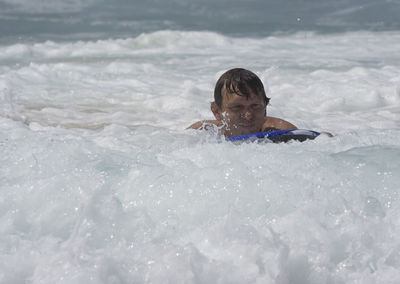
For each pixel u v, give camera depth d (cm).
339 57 3641
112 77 2791
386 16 6062
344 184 689
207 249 574
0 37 5091
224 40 4528
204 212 645
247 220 616
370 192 675
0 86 2356
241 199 655
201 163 817
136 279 526
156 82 2666
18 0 6756
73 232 612
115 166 793
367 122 1747
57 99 2100
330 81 2550
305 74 2902
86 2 6875
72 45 4281
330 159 790
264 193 659
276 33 5297
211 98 2205
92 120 1712
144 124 1662
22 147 909
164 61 3519
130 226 625
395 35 5100
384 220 614
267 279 525
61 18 6150
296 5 6750
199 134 1123
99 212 643
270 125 1234
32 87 2373
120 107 1975
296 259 550
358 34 5216
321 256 551
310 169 744
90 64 3384
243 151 855
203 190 678
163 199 676
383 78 2686
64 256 554
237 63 3394
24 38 5088
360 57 3634
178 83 2652
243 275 530
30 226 652
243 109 1109
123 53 3931
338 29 5500
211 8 6769
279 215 625
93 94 2242
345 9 6500
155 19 6278
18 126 1306
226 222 605
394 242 580
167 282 522
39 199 694
